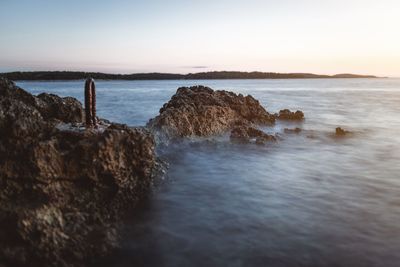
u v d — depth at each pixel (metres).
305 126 36.22
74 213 10.32
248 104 36.25
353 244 11.05
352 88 160.00
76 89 128.75
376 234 11.75
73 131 12.17
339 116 45.62
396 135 31.44
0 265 8.16
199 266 9.77
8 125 10.63
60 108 16.06
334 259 10.18
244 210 13.71
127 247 10.23
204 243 10.99
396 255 10.42
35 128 11.25
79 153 11.23
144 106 56.28
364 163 21.56
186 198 14.75
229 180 17.61
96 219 10.74
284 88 156.25
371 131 33.62
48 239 8.89
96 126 13.69
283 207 14.12
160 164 17.45
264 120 35.56
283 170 19.72
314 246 10.91
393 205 14.41
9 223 8.82
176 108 26.66
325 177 18.48
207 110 27.72
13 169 10.05
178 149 23.06
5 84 14.04
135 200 12.81
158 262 9.86
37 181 10.16
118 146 12.20
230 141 25.73
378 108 57.12
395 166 20.86
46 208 9.55
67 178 10.95
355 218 13.07
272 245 10.95
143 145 13.35
